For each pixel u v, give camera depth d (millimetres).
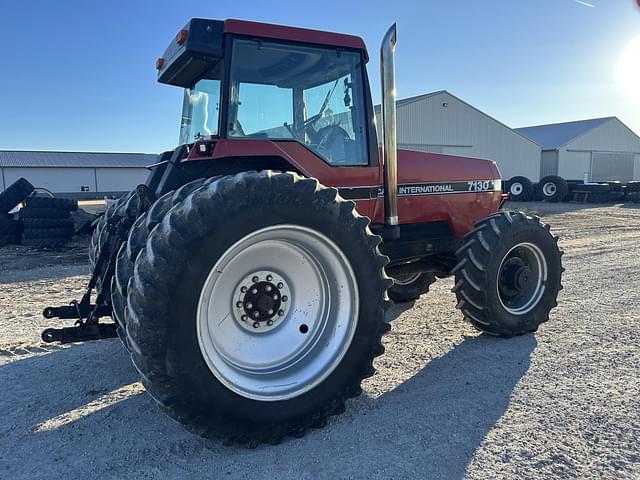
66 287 6812
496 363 3906
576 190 23875
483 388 3459
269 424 2746
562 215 17266
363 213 3867
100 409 3238
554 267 4664
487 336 4555
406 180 4406
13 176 51500
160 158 4027
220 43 3322
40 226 10641
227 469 2570
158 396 2502
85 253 9945
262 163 3467
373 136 3869
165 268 2439
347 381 3002
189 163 3418
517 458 2611
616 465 2537
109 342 4523
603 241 10672
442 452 2684
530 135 42281
